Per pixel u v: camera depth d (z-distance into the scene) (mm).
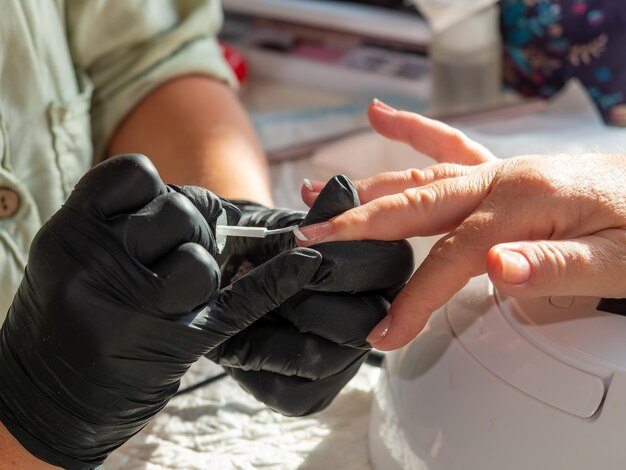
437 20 737
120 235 325
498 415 369
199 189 357
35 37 527
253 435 461
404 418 406
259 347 385
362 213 370
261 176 580
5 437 355
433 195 385
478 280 420
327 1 908
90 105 624
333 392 410
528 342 375
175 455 447
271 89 882
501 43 831
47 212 547
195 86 629
